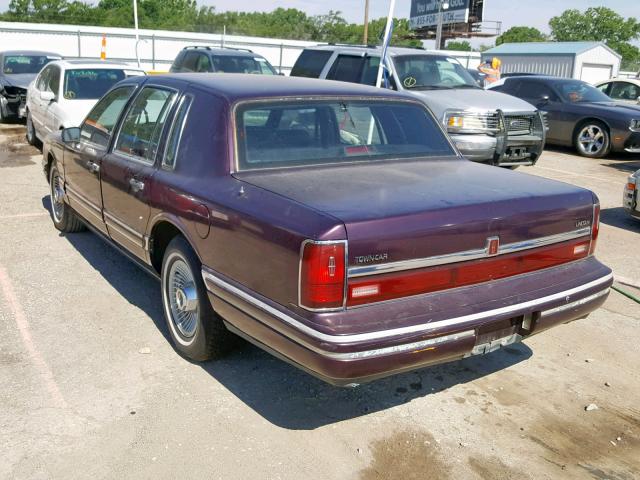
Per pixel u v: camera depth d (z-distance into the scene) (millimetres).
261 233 3379
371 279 3176
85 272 5965
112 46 32781
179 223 4098
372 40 73750
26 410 3758
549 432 3750
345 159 4250
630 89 17359
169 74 5035
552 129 15055
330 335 3055
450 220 3359
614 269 6691
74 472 3256
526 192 3797
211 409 3834
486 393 4145
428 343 3236
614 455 3566
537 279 3740
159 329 4844
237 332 3721
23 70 16438
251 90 4301
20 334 4703
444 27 46500
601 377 4410
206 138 4125
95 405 3834
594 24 90562
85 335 4715
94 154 5418
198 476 3254
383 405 3961
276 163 4016
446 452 3525
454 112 9883
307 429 3678
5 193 8898
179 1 77688
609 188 10953
